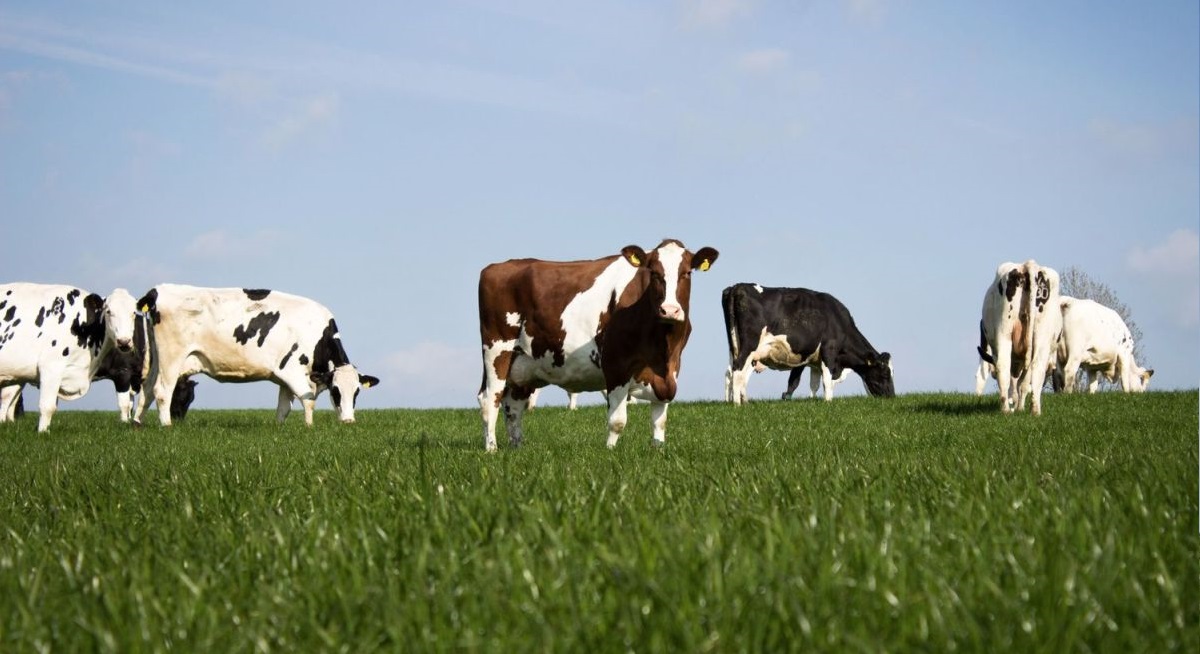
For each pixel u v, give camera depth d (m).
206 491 7.61
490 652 3.46
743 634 3.52
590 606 3.87
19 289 18.38
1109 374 27.45
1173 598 3.80
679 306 11.03
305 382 21.31
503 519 5.37
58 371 18.30
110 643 3.65
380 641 3.74
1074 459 8.30
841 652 3.38
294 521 6.01
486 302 12.89
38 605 4.38
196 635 3.86
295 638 3.88
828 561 4.14
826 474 7.53
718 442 12.77
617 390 11.92
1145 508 5.24
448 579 4.20
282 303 21.28
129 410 22.62
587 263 12.42
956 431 13.56
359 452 12.60
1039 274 17.41
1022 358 18.67
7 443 15.73
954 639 3.50
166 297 20.48
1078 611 3.59
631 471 8.16
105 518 6.71
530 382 12.90
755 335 25.80
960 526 5.10
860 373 27.61
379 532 5.19
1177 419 14.60
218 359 20.97
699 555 4.35
